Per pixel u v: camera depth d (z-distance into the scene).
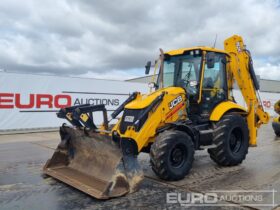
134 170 4.97
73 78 15.60
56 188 5.28
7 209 4.37
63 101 15.32
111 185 4.69
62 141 6.20
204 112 6.63
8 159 7.89
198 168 6.59
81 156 5.96
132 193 4.91
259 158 7.70
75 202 4.60
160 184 5.41
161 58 6.99
